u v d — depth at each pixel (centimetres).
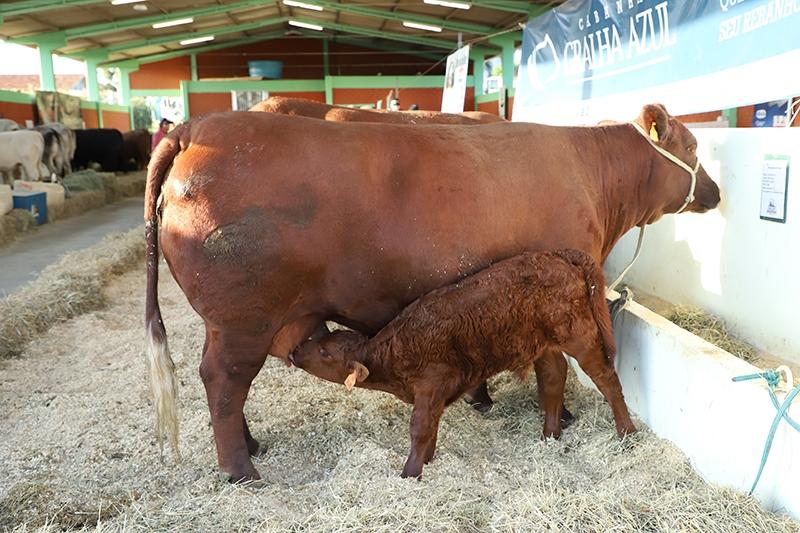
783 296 365
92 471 322
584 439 343
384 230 301
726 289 418
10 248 924
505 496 287
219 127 294
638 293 527
